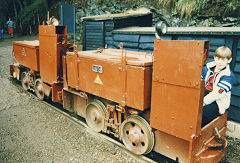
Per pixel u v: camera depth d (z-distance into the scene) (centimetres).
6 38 1820
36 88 591
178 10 761
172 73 258
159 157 356
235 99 436
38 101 585
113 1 997
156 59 270
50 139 402
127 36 646
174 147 296
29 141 394
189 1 728
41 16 1855
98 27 736
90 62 376
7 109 534
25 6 2186
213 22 679
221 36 443
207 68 337
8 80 769
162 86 272
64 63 448
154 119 290
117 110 364
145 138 324
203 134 281
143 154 356
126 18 732
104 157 350
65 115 503
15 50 680
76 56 403
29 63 593
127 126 357
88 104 418
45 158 345
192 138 252
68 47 496
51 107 547
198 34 473
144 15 805
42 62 526
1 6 2327
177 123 266
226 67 306
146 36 593
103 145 383
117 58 347
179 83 253
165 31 264
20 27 2002
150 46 588
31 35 1919
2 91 658
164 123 279
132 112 330
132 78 307
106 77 349
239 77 426
